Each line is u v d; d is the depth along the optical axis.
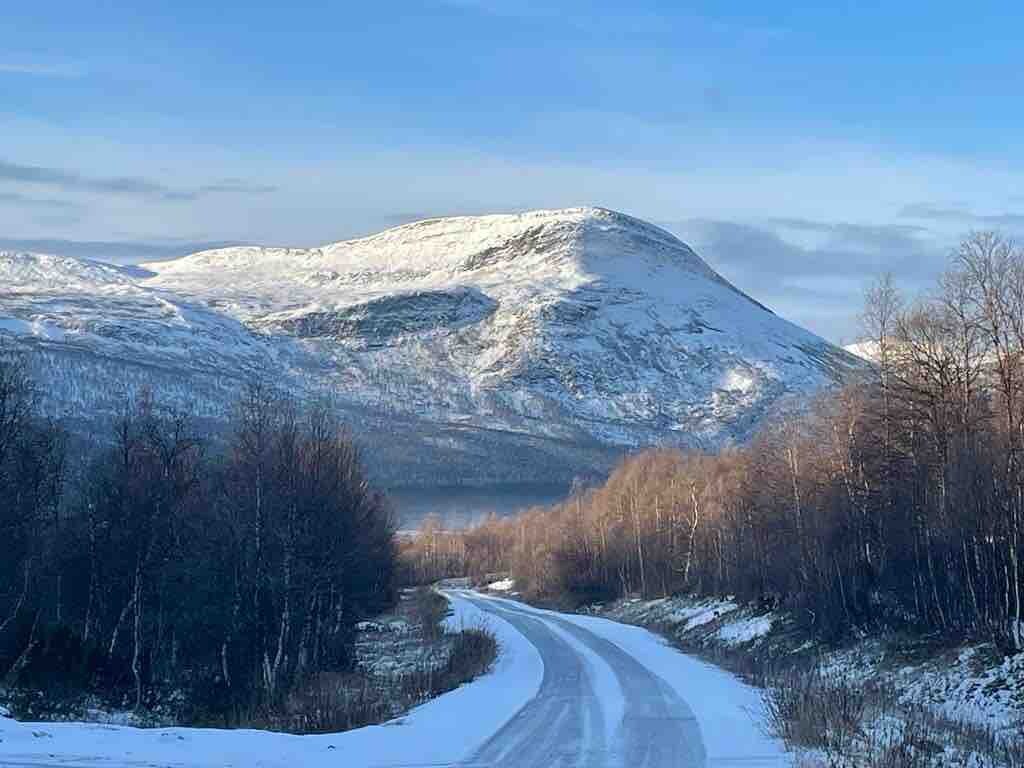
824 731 19.97
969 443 38.41
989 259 40.69
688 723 22.89
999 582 35.72
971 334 41.72
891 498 44.66
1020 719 26.72
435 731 21.92
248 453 44.44
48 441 44.62
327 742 19.86
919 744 18.89
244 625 42.25
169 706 36.97
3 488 41.09
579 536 102.62
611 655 42.56
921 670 34.88
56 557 45.91
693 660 40.47
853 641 42.38
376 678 39.09
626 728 22.23
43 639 37.59
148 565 43.59
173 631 45.62
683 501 87.00
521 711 25.44
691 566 80.62
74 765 15.84
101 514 44.62
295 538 42.88
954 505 38.09
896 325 44.09
